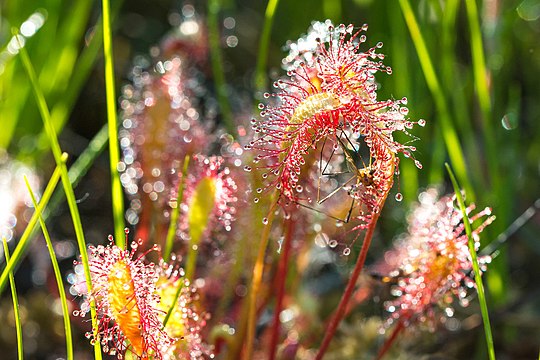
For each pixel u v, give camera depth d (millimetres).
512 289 338
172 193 260
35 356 314
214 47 314
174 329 237
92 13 435
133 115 279
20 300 327
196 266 305
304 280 333
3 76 356
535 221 355
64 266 339
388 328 309
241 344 264
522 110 425
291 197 231
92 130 412
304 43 246
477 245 245
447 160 373
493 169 325
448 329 310
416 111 355
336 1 357
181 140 273
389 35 381
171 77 274
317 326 314
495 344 313
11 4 367
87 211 364
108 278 225
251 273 267
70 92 342
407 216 327
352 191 232
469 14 313
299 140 226
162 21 476
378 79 374
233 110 374
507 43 368
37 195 347
